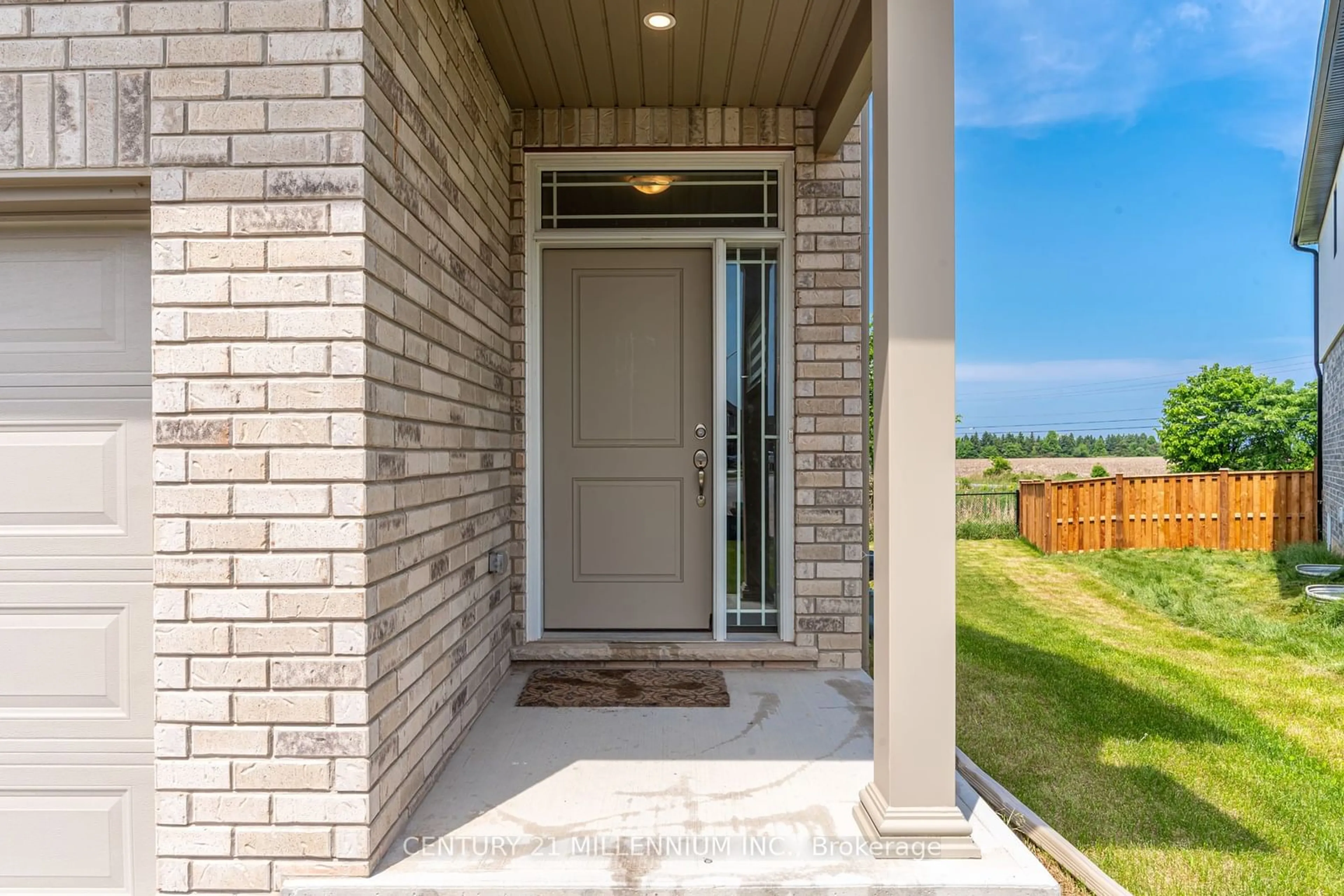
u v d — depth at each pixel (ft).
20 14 5.95
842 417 11.59
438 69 7.89
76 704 6.43
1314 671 17.21
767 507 12.05
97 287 6.53
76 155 5.93
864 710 9.68
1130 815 8.98
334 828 5.75
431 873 5.86
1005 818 8.02
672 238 11.79
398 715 6.51
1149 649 19.40
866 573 11.60
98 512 6.48
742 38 9.61
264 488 5.76
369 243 5.94
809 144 11.62
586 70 10.43
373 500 5.93
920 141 6.18
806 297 11.59
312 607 5.74
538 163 11.85
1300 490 24.72
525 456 11.64
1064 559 27.78
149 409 6.49
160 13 5.88
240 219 5.81
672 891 5.72
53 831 6.42
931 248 6.17
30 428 6.50
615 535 12.19
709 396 12.12
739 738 8.75
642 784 7.51
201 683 5.75
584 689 10.50
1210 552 25.49
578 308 12.16
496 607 10.52
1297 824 8.77
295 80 5.82
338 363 5.76
